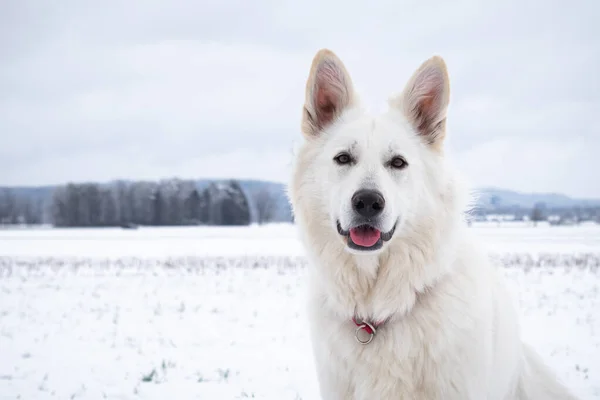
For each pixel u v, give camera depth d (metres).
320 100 4.06
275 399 5.50
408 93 3.96
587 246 25.33
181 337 8.33
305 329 8.74
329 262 3.64
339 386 3.50
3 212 86.31
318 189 3.79
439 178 3.71
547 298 11.29
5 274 16.75
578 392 5.43
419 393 3.31
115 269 17.81
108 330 8.88
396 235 3.52
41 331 8.86
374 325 3.44
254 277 15.23
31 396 5.67
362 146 3.66
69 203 77.75
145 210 77.06
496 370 3.64
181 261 19.41
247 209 76.69
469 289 3.40
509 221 75.31
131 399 5.57
